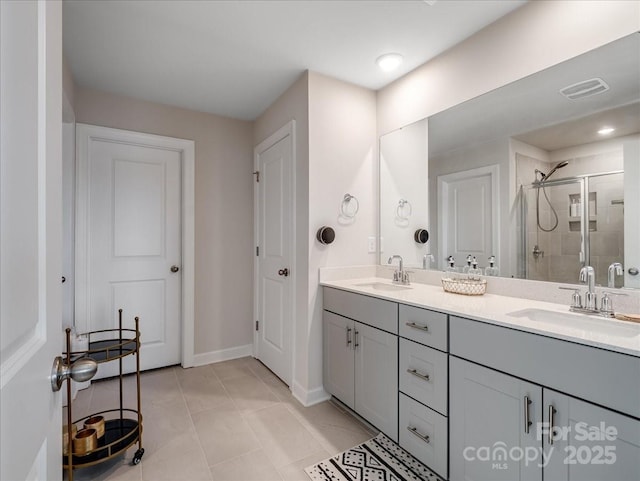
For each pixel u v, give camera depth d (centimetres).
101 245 250
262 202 291
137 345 178
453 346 137
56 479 65
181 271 282
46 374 57
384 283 227
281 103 256
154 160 271
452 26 177
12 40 43
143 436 180
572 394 101
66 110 210
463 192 193
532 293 161
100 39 185
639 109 129
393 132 238
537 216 160
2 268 40
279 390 238
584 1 141
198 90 248
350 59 208
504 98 171
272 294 272
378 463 159
